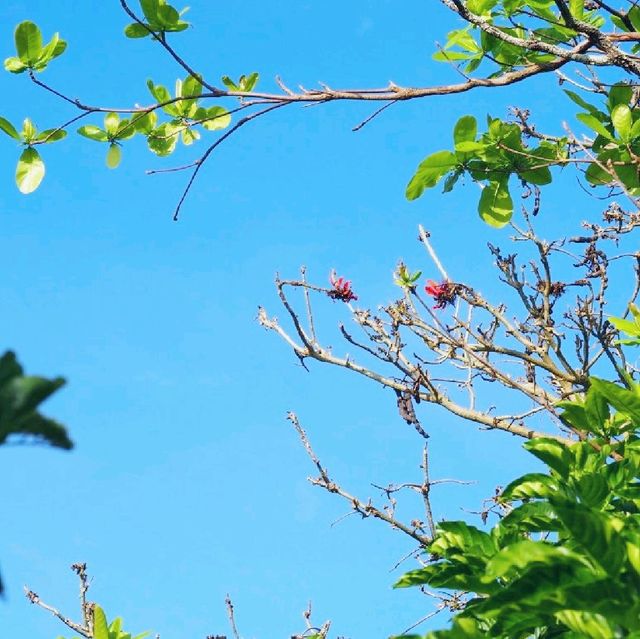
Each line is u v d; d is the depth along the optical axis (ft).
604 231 19.61
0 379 4.07
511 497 10.91
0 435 4.10
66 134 17.12
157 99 18.88
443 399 20.57
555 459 10.79
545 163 16.84
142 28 15.65
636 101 17.29
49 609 19.71
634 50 17.92
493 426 20.06
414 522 21.18
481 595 10.07
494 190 17.46
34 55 16.40
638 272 19.44
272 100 15.97
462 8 15.07
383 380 20.89
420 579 10.18
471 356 20.66
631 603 6.99
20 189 16.98
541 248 19.71
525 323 20.34
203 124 19.02
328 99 15.71
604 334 19.26
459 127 16.49
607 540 7.20
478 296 20.67
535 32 16.60
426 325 20.88
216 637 19.90
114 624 17.94
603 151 17.06
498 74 17.46
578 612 7.59
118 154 18.70
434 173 17.13
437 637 6.88
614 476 10.48
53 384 4.10
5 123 16.88
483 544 10.35
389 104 15.69
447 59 17.25
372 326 21.15
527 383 20.24
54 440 4.16
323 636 19.70
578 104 17.21
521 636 8.86
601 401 12.01
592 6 17.63
